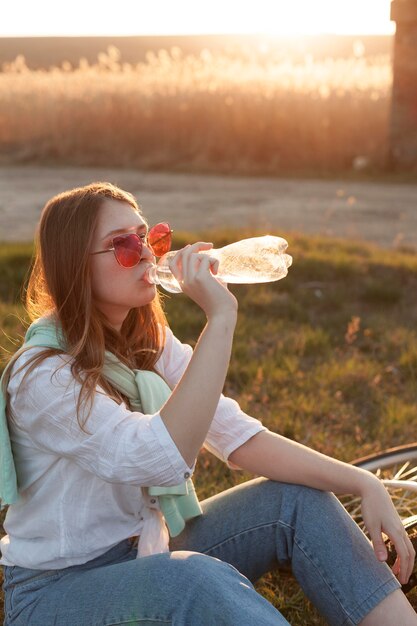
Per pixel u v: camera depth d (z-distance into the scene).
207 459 3.90
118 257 2.06
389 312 6.69
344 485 2.31
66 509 2.09
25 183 15.49
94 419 1.99
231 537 2.32
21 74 22.83
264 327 5.98
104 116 18.56
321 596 2.19
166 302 6.38
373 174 16.22
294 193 14.39
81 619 1.99
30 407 2.03
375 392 4.91
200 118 17.91
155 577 1.95
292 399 4.66
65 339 2.08
